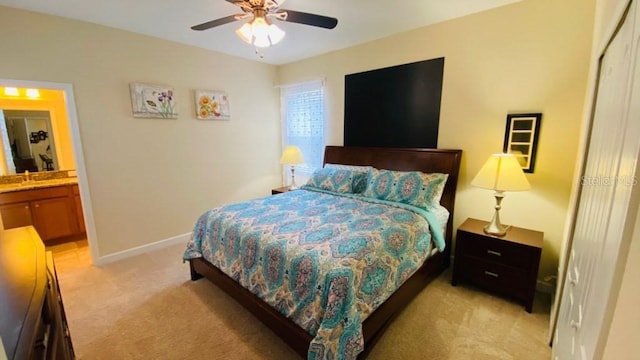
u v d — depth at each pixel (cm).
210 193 389
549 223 239
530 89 235
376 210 248
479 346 185
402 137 318
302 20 193
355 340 150
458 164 276
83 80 274
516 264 220
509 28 239
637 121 61
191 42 335
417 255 219
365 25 281
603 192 97
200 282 266
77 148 278
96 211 296
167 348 186
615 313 58
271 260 186
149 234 337
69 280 270
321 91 392
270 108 445
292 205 269
